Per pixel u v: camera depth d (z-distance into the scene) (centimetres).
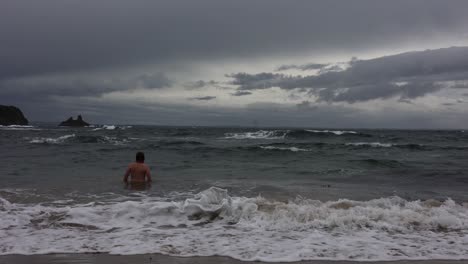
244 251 471
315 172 1328
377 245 500
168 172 1290
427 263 439
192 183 1010
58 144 2522
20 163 1464
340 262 440
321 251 474
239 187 955
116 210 636
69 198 773
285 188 945
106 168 1336
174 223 598
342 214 623
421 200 823
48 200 750
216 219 618
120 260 434
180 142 2809
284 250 476
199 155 1956
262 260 442
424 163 1636
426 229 577
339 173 1308
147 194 834
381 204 717
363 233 552
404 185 1057
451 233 559
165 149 2186
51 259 435
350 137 3900
